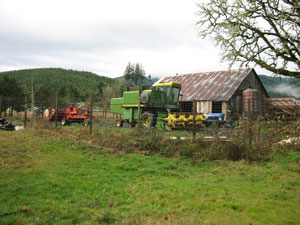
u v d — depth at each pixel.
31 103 19.97
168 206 4.27
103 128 13.23
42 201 4.36
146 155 8.86
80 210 4.04
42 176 5.86
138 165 7.38
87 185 5.34
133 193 4.96
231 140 8.78
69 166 6.98
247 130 8.80
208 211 4.02
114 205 4.31
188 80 28.45
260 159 8.16
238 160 8.21
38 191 4.86
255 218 3.71
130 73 130.38
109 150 9.09
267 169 7.07
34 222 3.53
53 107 19.39
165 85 17.38
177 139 9.35
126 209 4.13
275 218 3.69
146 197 4.71
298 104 9.76
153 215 3.86
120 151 9.04
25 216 3.74
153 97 16.33
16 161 7.09
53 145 9.94
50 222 3.57
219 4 9.27
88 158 8.12
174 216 3.80
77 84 127.88
